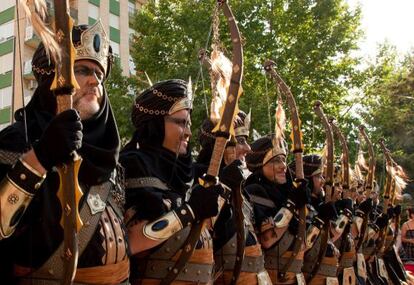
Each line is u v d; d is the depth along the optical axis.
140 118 3.11
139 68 15.14
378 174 14.09
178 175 3.08
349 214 5.26
